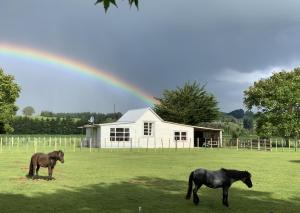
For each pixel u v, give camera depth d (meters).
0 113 74.31
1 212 13.99
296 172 26.38
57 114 139.38
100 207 14.90
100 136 64.06
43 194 17.48
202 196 17.16
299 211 14.53
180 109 90.00
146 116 66.38
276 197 17.20
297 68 74.06
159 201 16.05
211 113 91.88
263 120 68.56
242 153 48.81
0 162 33.00
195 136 76.62
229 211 14.38
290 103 66.25
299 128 64.19
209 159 37.84
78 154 45.44
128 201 16.05
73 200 16.19
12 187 19.28
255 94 73.62
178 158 39.09
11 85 75.31
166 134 67.56
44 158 21.64
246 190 18.89
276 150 58.00
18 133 106.88
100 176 23.72
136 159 37.53
